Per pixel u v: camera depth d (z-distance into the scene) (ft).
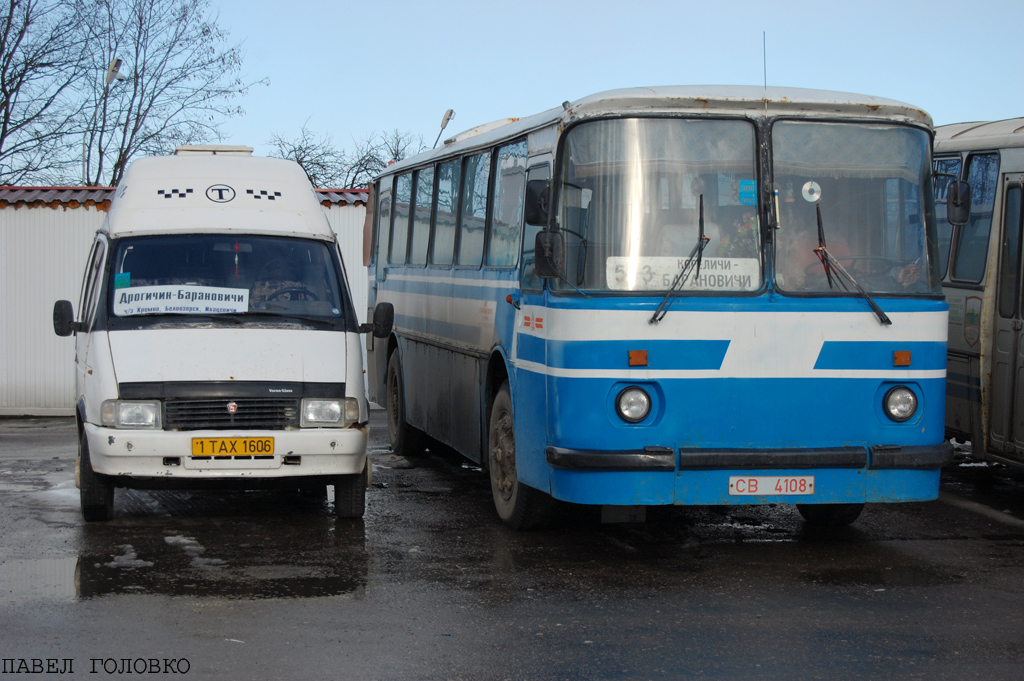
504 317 27.63
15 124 98.12
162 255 28.76
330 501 31.24
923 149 24.40
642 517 24.82
